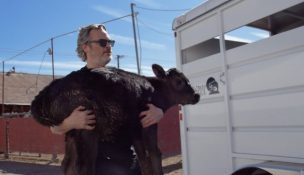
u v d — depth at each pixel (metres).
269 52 4.75
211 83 5.72
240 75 5.20
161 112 3.42
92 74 3.20
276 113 4.68
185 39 6.23
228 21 5.37
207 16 5.73
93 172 3.12
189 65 6.14
